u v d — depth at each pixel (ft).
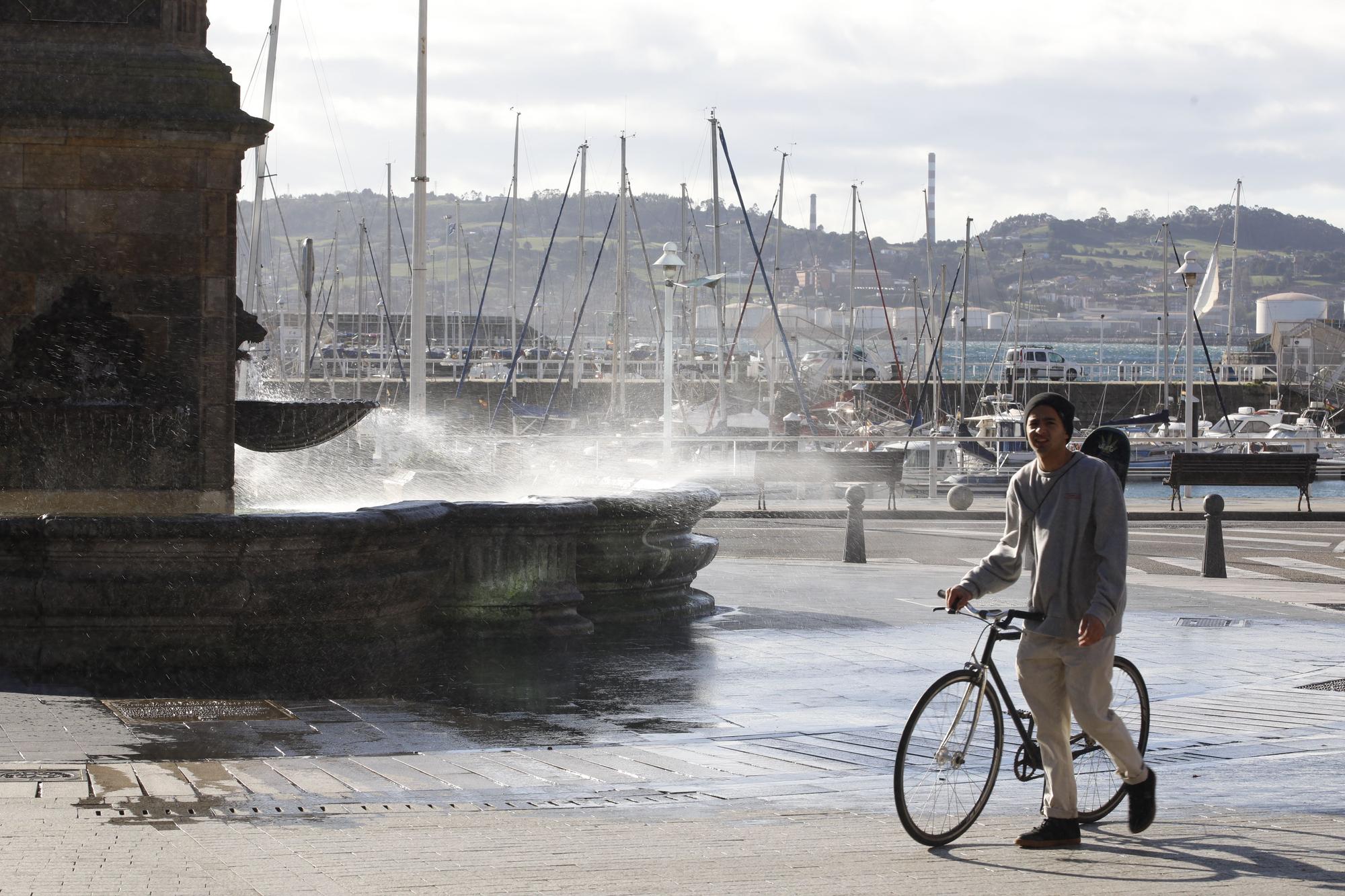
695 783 62.75
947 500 266.77
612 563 110.83
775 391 567.59
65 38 98.07
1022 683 52.75
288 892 42.06
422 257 289.53
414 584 95.30
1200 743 73.26
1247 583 151.94
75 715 72.28
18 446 96.32
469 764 65.31
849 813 56.59
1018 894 43.86
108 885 41.93
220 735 69.51
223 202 99.50
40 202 97.09
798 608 124.88
